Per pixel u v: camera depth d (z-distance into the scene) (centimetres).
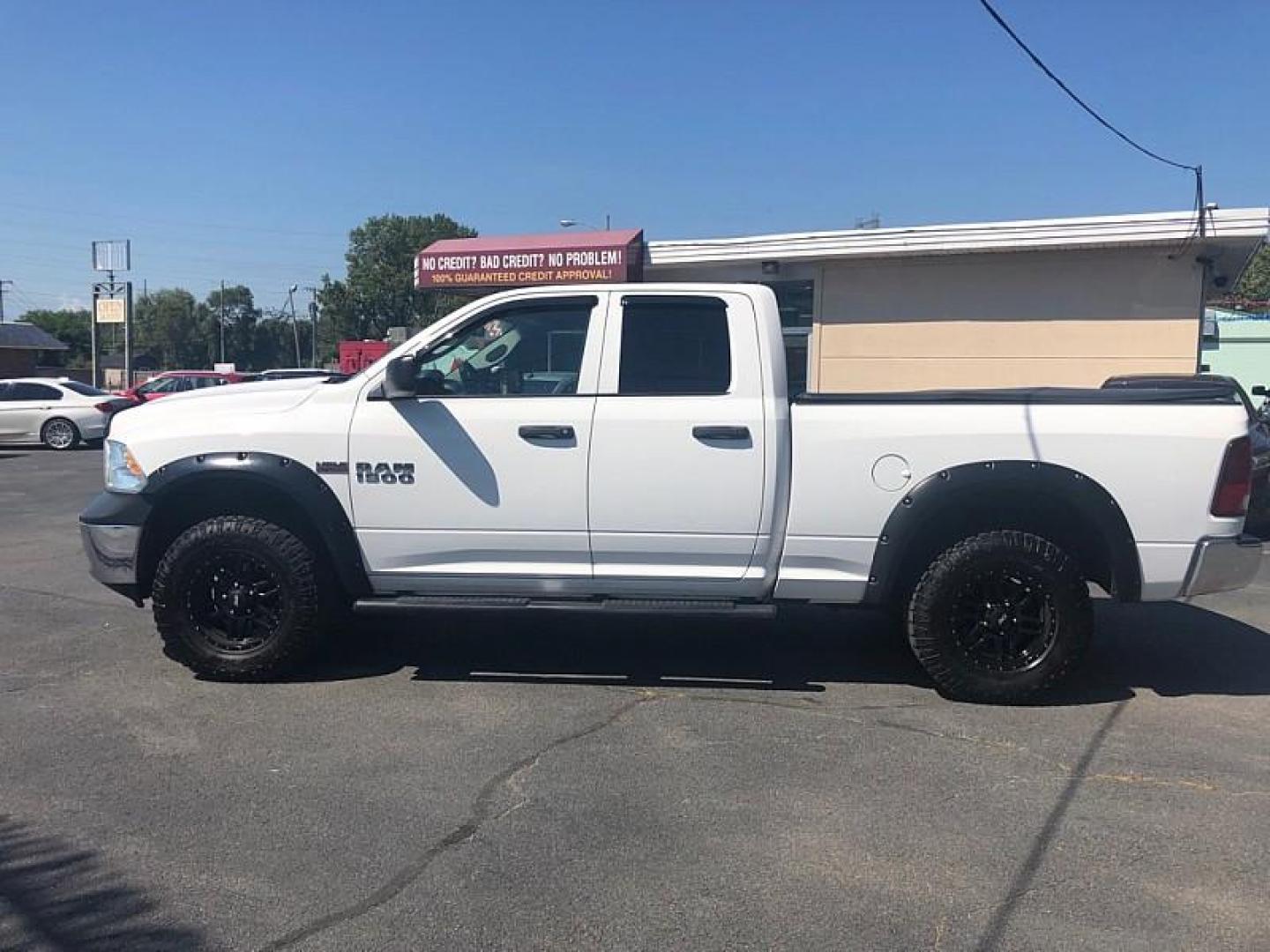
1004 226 1495
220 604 570
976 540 534
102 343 9750
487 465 548
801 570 546
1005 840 386
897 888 351
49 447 2334
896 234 1542
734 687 572
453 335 566
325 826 395
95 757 462
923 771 451
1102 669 609
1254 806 417
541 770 450
